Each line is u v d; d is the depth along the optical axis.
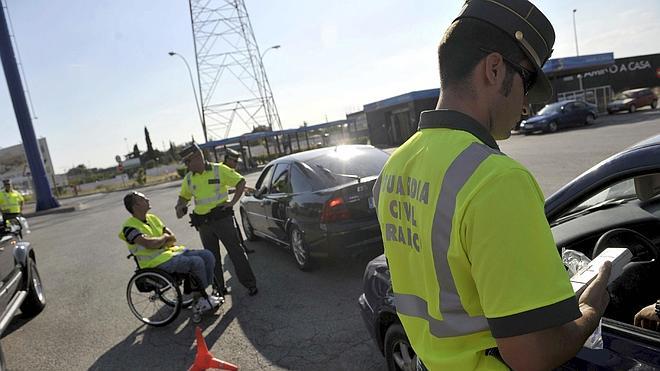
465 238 0.95
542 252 0.90
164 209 15.32
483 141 1.05
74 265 8.58
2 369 3.89
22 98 23.83
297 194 5.55
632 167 1.61
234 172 5.20
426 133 1.16
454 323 1.06
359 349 3.59
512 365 0.93
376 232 5.11
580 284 1.19
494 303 0.91
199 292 4.74
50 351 4.61
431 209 1.03
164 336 4.50
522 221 0.90
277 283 5.44
